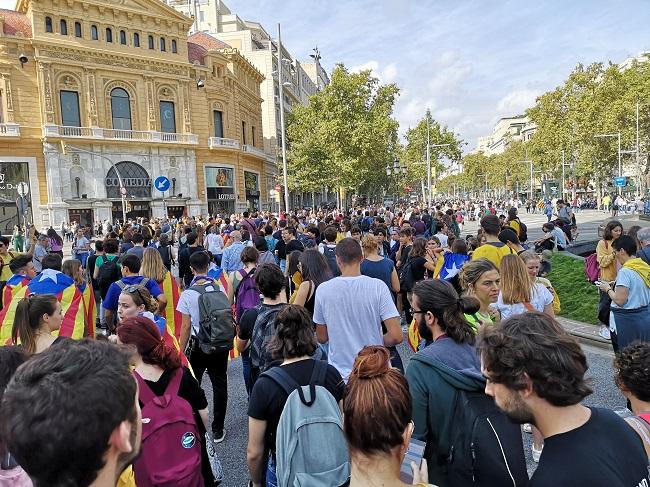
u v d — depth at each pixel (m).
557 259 12.84
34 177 40.38
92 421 1.31
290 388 2.86
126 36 44.16
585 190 83.38
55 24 40.50
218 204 51.66
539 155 74.19
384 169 62.56
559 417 1.74
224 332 4.95
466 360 2.66
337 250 4.25
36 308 3.76
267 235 13.27
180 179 47.75
